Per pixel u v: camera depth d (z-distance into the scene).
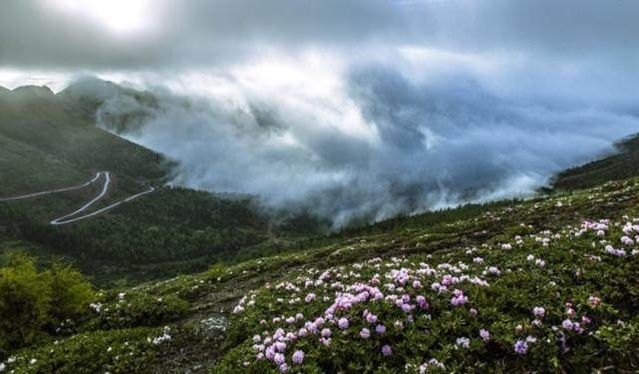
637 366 11.65
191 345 19.75
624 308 14.06
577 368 11.94
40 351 21.41
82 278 29.48
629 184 45.62
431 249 34.56
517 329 12.99
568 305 13.80
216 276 39.38
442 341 13.34
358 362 13.21
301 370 13.39
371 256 36.81
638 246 17.05
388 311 14.99
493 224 39.22
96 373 18.58
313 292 20.22
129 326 25.91
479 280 16.22
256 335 16.22
